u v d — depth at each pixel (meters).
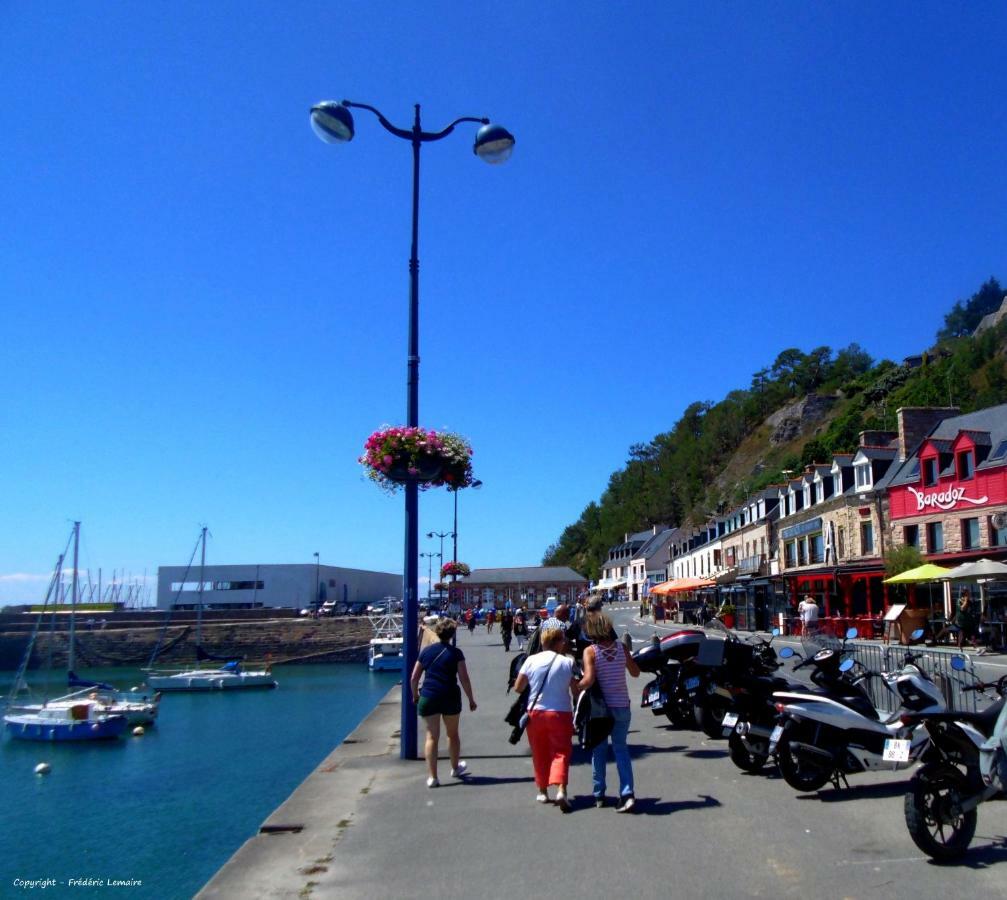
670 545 99.56
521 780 9.17
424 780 9.35
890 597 33.03
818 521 43.00
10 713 40.25
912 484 34.84
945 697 9.40
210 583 107.19
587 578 135.12
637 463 154.25
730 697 9.92
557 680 7.95
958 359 78.62
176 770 32.25
